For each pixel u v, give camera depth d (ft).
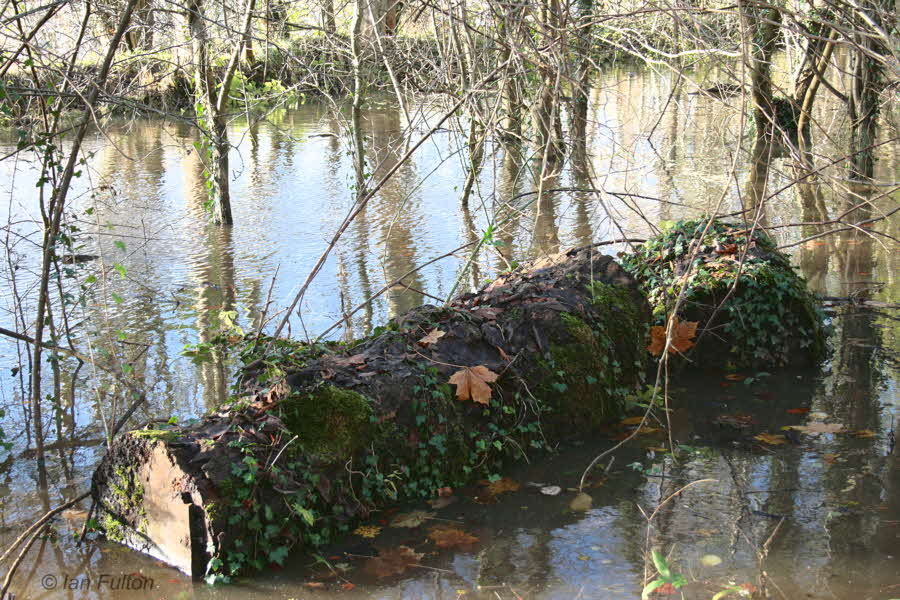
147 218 37.06
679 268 20.93
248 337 21.49
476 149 25.57
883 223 33.42
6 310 24.38
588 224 34.22
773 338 19.89
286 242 32.55
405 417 14.32
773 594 11.16
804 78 39.68
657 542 12.67
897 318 22.95
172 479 12.34
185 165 49.62
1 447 16.75
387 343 15.60
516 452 15.70
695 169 44.50
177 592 11.78
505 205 19.15
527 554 12.46
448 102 25.93
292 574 12.19
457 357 15.65
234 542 12.13
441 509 13.98
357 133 37.29
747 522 13.20
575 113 14.98
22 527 13.82
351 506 13.41
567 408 16.61
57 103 17.56
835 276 27.02
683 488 13.57
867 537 12.59
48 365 20.86
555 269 19.40
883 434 16.26
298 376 14.01
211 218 36.78
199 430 13.07
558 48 14.29
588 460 15.79
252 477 12.28
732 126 46.03
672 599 11.11
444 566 12.21
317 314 23.81
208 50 30.17
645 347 19.11
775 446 16.02
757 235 21.53
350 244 32.01
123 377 17.98
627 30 15.87
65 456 16.38
